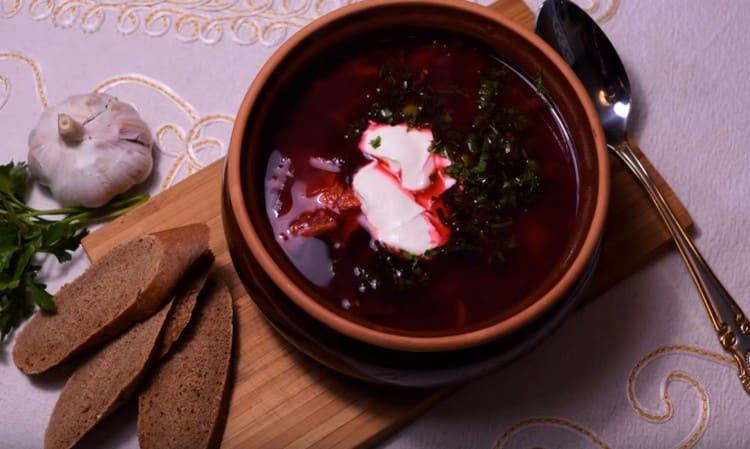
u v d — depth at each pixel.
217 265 0.63
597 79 0.65
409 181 0.58
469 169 0.58
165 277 0.60
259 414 0.60
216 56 0.68
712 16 0.68
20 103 0.68
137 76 0.68
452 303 0.57
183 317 0.61
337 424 0.60
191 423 0.61
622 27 0.68
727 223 0.65
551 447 0.62
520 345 0.56
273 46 0.69
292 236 0.57
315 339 0.56
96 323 0.62
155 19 0.69
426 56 0.60
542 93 0.59
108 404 0.60
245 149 0.56
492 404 0.62
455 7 0.59
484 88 0.59
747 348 0.62
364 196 0.58
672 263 0.63
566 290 0.55
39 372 0.62
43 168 0.65
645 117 0.67
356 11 0.58
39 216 0.65
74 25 0.69
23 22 0.69
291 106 0.59
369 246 0.57
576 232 0.56
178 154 0.67
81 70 0.68
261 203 0.57
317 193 0.58
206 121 0.67
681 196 0.65
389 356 0.55
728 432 0.62
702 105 0.67
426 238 0.57
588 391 0.62
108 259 0.63
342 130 0.59
